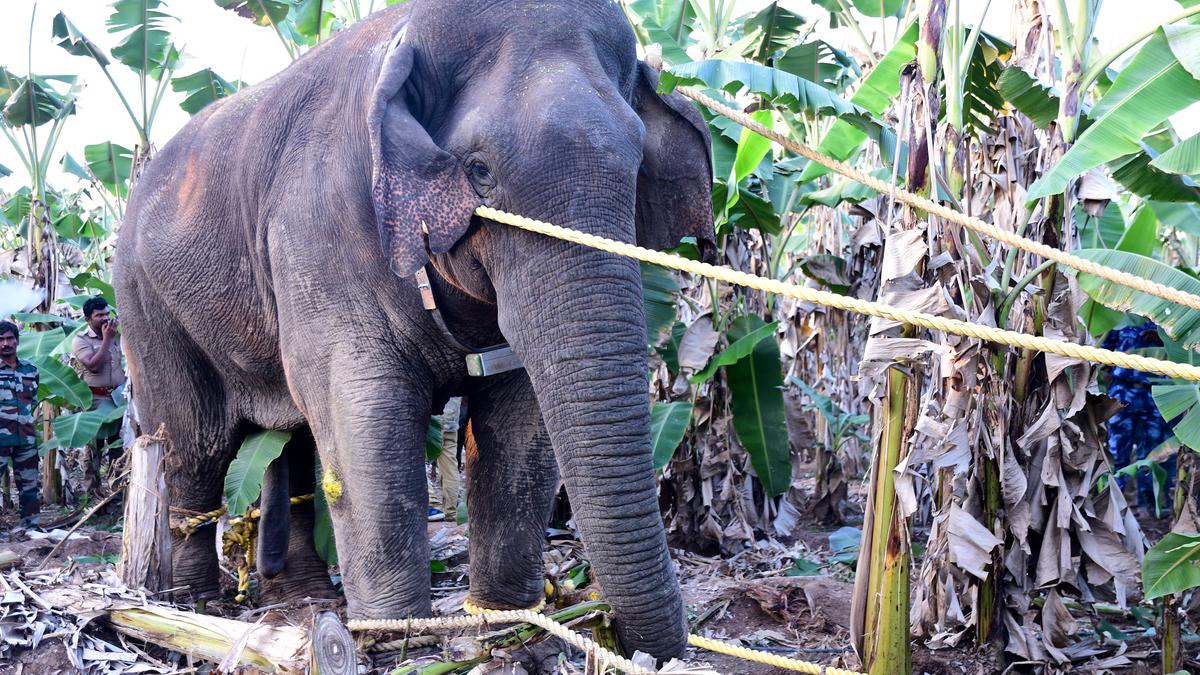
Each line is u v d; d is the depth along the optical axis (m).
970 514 4.34
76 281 8.98
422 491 3.86
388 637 3.91
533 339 3.28
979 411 4.23
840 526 7.79
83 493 9.77
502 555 4.12
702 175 3.98
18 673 3.76
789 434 7.77
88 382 8.80
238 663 3.56
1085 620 5.05
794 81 4.61
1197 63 3.66
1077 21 4.22
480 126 3.29
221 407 5.04
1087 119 4.54
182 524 5.12
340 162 3.81
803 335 10.36
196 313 4.70
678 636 3.23
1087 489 4.38
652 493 3.21
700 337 6.71
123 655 3.87
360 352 3.77
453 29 3.50
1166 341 5.29
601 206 3.21
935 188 3.69
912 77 3.64
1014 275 4.49
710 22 7.14
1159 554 3.87
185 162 4.86
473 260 3.51
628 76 3.71
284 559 5.28
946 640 4.52
